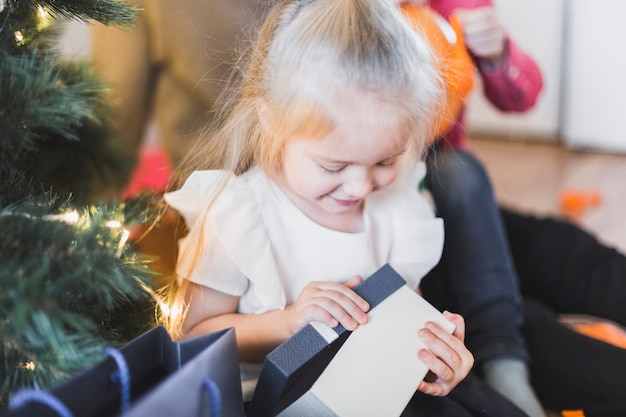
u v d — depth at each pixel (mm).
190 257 880
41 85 658
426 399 878
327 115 761
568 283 1301
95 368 616
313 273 907
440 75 881
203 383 626
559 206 2184
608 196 2240
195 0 1208
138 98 1318
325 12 789
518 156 2578
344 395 703
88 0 780
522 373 1072
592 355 1090
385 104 763
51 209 706
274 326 846
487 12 1243
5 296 551
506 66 1331
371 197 972
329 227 924
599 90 2557
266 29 856
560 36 2545
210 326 894
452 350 790
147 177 1386
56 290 574
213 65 1212
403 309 817
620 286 1263
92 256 619
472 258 1180
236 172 925
